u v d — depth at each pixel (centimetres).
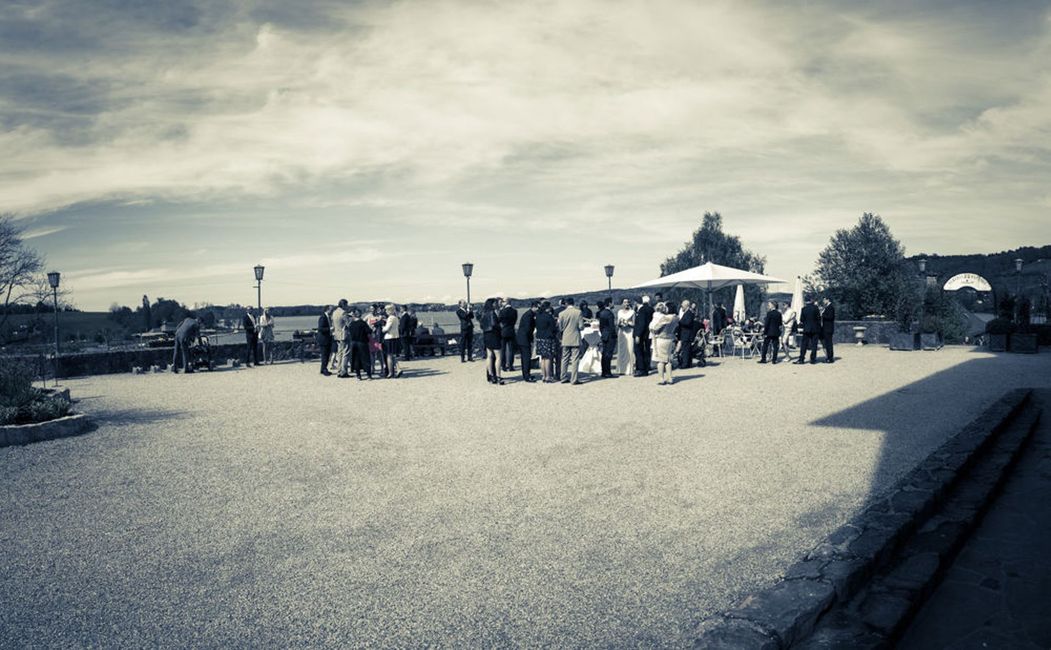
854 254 3369
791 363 1848
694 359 1931
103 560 465
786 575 369
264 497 616
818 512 524
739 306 2509
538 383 1500
